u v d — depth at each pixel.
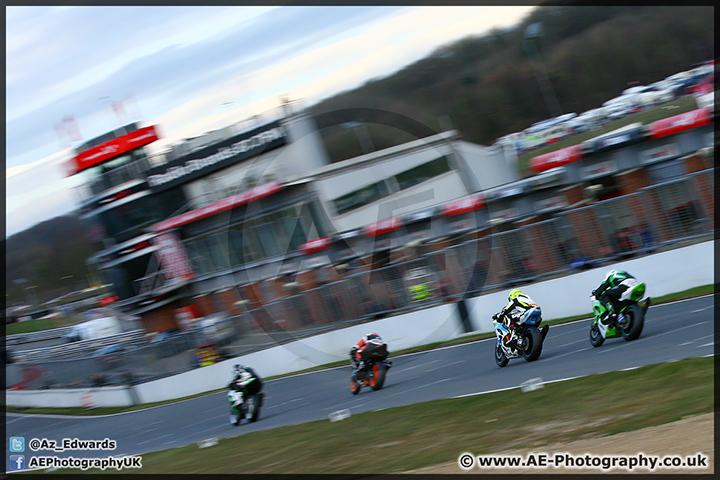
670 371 11.14
